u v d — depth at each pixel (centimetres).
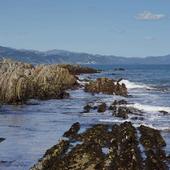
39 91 5838
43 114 4278
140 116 3872
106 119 3759
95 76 12012
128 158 2034
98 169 1856
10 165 2116
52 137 2878
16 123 3609
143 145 2464
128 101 5325
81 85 8269
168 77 11806
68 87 7725
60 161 1972
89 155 2039
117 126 2958
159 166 2005
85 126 3284
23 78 5422
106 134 2641
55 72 7175
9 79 5306
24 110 4659
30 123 3609
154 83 9169
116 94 6575
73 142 2573
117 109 4328
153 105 4775
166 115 3953
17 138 2856
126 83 8244
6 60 7225
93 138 2553
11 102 5259
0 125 3491
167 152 2359
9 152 2414
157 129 3048
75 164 1906
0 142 2712
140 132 2806
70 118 3919
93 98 5934
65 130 3184
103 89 6881
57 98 5941
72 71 13525
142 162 2056
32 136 2934
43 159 2092
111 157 2058
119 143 2409
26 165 2112
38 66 7362
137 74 13962
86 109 4525
